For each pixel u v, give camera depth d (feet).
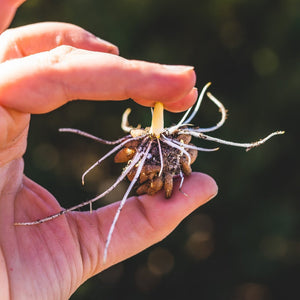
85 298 2.05
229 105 2.08
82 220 0.87
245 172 2.04
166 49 1.96
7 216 0.81
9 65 0.70
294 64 2.02
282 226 2.09
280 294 2.31
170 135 0.84
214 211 2.22
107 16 1.82
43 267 0.81
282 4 2.02
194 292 2.38
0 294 0.77
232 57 2.11
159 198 0.84
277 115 2.06
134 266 2.31
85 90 0.69
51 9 1.79
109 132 2.09
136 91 0.69
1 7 0.76
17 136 0.73
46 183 1.97
